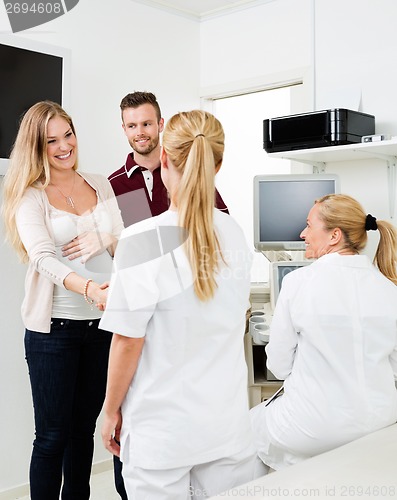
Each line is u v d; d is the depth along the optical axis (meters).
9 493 2.77
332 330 1.89
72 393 2.17
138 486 1.40
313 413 1.91
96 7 3.05
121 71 3.18
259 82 3.35
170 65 3.45
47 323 2.08
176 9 3.47
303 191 2.80
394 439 1.79
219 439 1.41
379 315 1.90
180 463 1.37
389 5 2.81
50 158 2.09
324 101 3.06
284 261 2.87
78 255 2.11
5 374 2.75
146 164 2.75
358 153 2.74
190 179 1.34
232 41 3.47
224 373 1.42
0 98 2.47
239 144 3.60
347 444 1.76
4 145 2.50
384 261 2.11
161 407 1.37
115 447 1.53
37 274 2.11
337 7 3.01
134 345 1.36
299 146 2.76
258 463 2.13
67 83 2.69
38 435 2.17
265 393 2.86
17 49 2.52
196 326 1.36
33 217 2.04
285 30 3.23
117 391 1.42
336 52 3.02
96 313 2.16
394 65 2.81
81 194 2.21
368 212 2.95
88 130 3.04
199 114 1.41
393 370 1.99
